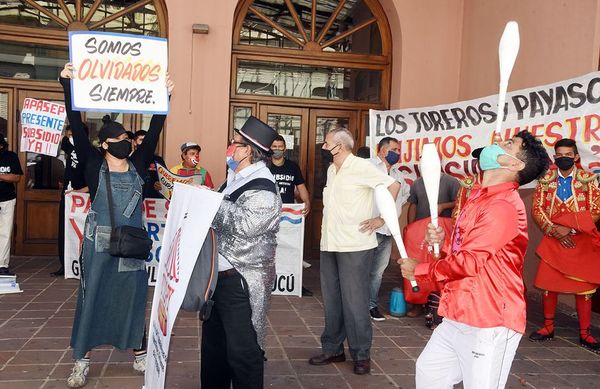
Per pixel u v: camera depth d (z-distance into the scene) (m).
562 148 4.63
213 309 2.89
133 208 3.58
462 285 2.24
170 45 7.61
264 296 2.82
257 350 2.80
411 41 8.20
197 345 4.33
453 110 6.00
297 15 8.27
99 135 3.55
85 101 3.56
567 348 4.66
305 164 8.36
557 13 6.23
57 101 7.74
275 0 8.22
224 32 7.71
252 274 2.79
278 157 6.09
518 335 2.24
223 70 7.73
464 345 2.26
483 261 2.16
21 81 7.61
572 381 3.92
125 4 7.87
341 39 8.36
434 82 8.30
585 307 4.71
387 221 2.35
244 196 2.79
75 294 5.80
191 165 6.28
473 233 2.20
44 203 7.77
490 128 5.75
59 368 3.80
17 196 7.67
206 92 7.70
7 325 4.70
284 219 6.05
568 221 4.56
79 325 3.47
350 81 8.48
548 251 4.77
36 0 7.67
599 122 4.98
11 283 5.80
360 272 3.86
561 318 5.66
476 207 2.27
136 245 3.48
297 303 5.82
